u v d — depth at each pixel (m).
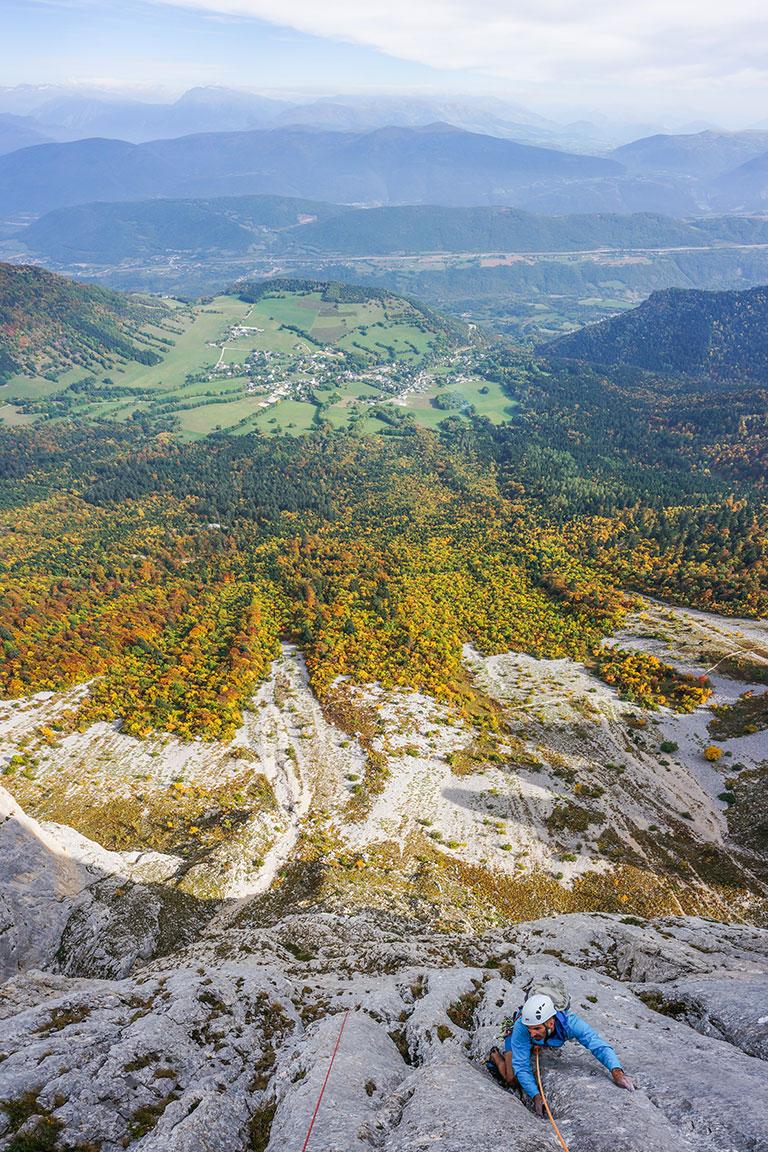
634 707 118.94
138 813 89.69
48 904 56.59
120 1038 16.67
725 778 98.00
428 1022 17.14
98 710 115.00
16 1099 13.65
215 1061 16.53
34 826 61.66
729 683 122.69
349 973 32.66
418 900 67.62
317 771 98.81
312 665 129.50
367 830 84.69
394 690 120.44
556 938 34.16
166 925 60.19
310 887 70.56
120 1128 13.33
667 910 71.75
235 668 127.62
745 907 72.31
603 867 78.88
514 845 82.44
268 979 23.95
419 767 98.94
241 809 89.50
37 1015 18.39
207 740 107.38
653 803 93.19
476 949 35.41
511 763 101.44
